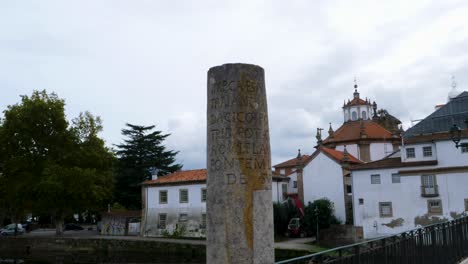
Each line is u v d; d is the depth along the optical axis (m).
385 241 8.99
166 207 52.16
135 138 72.44
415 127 43.62
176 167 73.25
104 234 58.44
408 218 40.81
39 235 57.34
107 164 53.81
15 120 49.28
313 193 50.91
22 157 49.28
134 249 44.59
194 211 50.25
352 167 44.19
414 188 40.94
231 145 7.32
